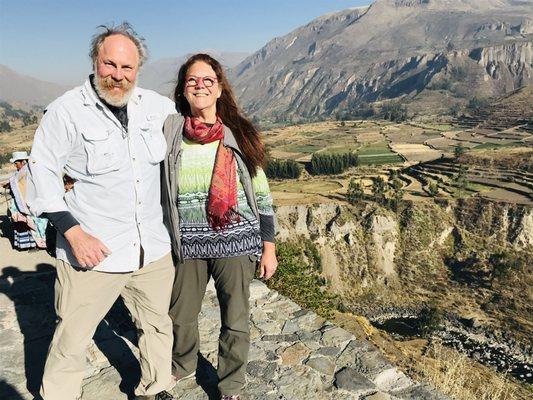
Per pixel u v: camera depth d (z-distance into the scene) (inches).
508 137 6875.0
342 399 145.3
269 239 126.1
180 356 140.9
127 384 147.5
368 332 561.9
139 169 108.0
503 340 2674.7
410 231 3934.5
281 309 210.1
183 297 128.7
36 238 320.2
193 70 112.1
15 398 142.3
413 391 152.1
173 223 117.9
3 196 532.1
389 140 7672.2
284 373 156.9
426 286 3595.0
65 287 110.0
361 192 4188.0
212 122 116.9
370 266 3752.5
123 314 194.9
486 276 3543.3
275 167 5462.6
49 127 99.8
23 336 182.4
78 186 106.0
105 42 98.0
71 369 114.7
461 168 4571.9
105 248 104.6
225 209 114.5
